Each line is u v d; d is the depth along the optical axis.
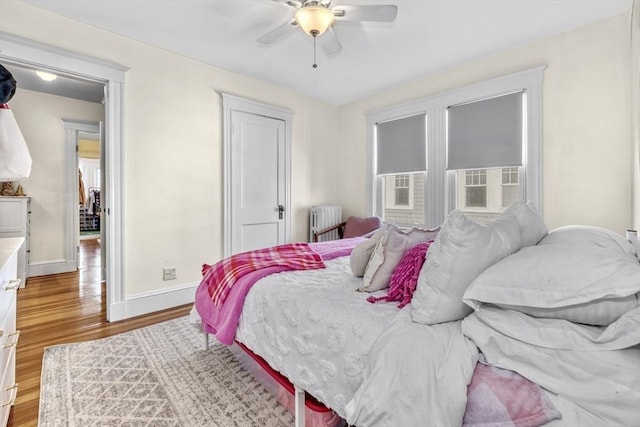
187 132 3.05
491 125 2.97
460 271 1.00
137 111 2.73
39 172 4.11
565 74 2.52
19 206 3.68
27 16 2.21
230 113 3.35
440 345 0.92
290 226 3.98
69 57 2.37
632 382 0.70
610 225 2.32
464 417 0.82
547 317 0.86
